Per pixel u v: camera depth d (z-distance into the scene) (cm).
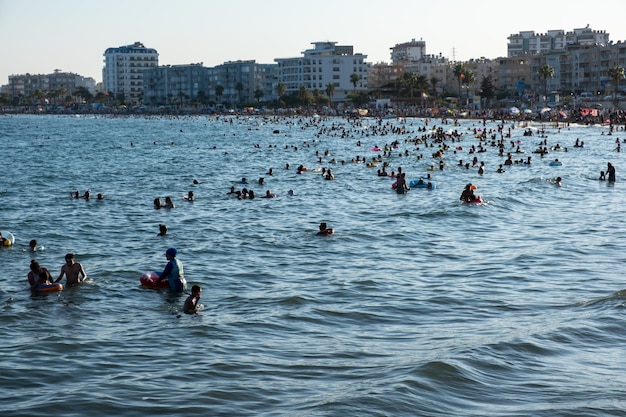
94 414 1576
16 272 3031
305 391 1706
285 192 5925
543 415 1574
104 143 13638
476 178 6806
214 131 17738
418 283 2816
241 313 2406
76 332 2203
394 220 4403
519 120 19012
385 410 1582
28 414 1573
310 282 2848
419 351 1986
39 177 7494
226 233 4006
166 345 2064
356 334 2170
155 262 3228
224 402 1641
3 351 2012
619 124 16625
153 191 6184
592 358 1928
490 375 1802
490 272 2986
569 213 4631
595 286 2725
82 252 3475
